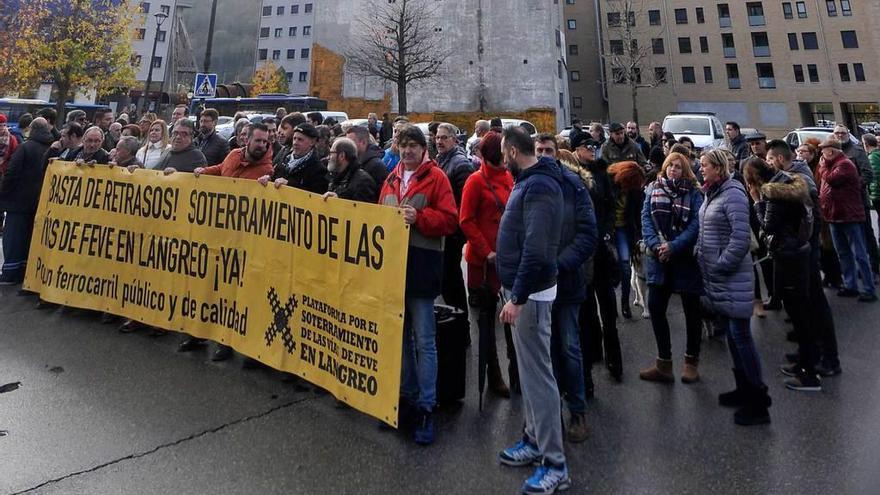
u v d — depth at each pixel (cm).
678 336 502
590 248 293
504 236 264
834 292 638
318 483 256
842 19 4534
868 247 696
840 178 598
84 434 298
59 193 545
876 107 4459
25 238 648
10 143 818
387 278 306
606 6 4978
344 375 324
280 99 2528
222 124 1817
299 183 406
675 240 375
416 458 281
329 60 3681
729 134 809
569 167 388
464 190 367
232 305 410
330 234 340
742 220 330
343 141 361
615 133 686
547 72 3444
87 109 2488
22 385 362
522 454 275
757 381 320
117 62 2595
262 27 7188
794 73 4628
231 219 416
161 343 457
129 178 490
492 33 3516
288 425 316
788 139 1777
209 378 385
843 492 245
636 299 605
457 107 3509
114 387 364
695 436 305
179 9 6006
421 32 3478
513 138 264
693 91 4834
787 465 271
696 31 4866
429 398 304
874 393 360
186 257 443
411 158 322
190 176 448
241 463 273
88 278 511
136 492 246
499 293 359
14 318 514
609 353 406
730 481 257
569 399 308
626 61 4384
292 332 364
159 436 299
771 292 576
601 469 270
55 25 2338
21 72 2309
